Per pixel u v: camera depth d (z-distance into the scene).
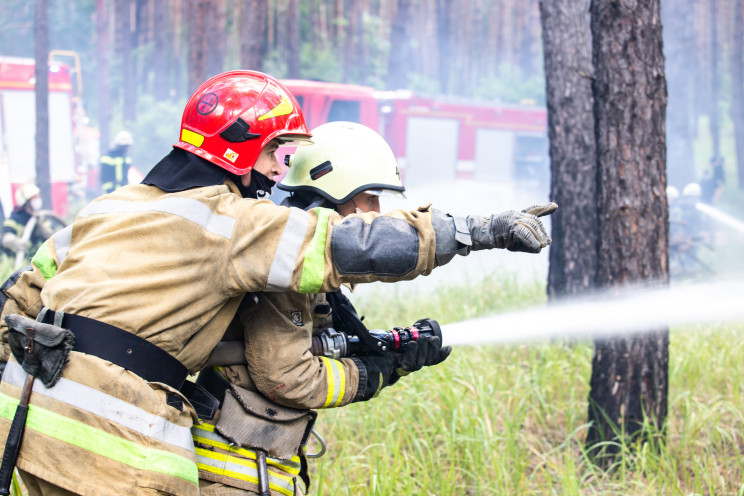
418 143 14.66
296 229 1.91
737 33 24.53
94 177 19.72
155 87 24.81
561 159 6.18
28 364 1.86
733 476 3.85
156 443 1.82
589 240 6.14
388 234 1.89
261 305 2.08
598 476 3.98
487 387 4.64
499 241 1.91
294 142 2.20
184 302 1.88
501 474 3.61
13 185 12.73
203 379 2.22
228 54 27.78
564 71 6.11
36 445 1.83
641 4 3.97
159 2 24.73
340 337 2.26
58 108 13.14
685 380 5.19
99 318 1.84
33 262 2.13
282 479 2.20
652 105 4.04
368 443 4.14
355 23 28.08
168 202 1.94
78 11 29.20
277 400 2.12
